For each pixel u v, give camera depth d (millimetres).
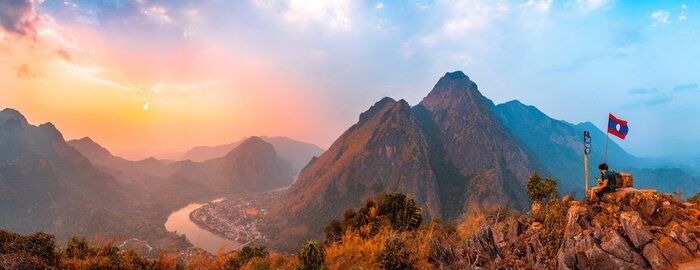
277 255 22625
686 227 10148
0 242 13992
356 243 20188
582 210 11586
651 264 9312
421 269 14930
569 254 10602
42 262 13703
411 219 24859
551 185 13781
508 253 13352
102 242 17016
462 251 14969
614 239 10000
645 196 11328
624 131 12656
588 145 13344
